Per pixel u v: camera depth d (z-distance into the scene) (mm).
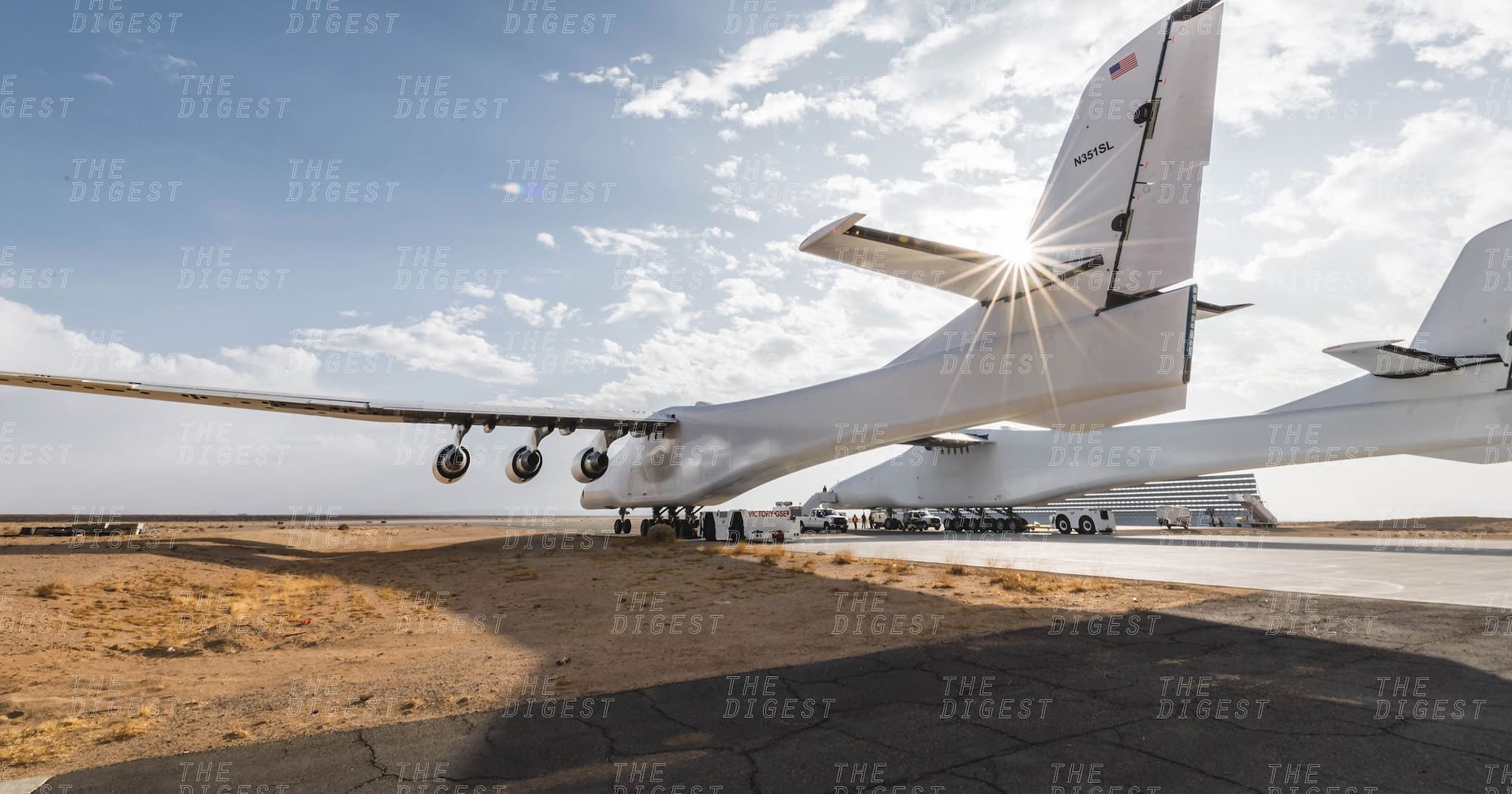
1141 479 31422
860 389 20297
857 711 5207
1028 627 8367
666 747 4535
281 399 19922
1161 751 4230
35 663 7934
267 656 8453
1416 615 8773
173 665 7961
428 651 8398
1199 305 15523
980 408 16641
